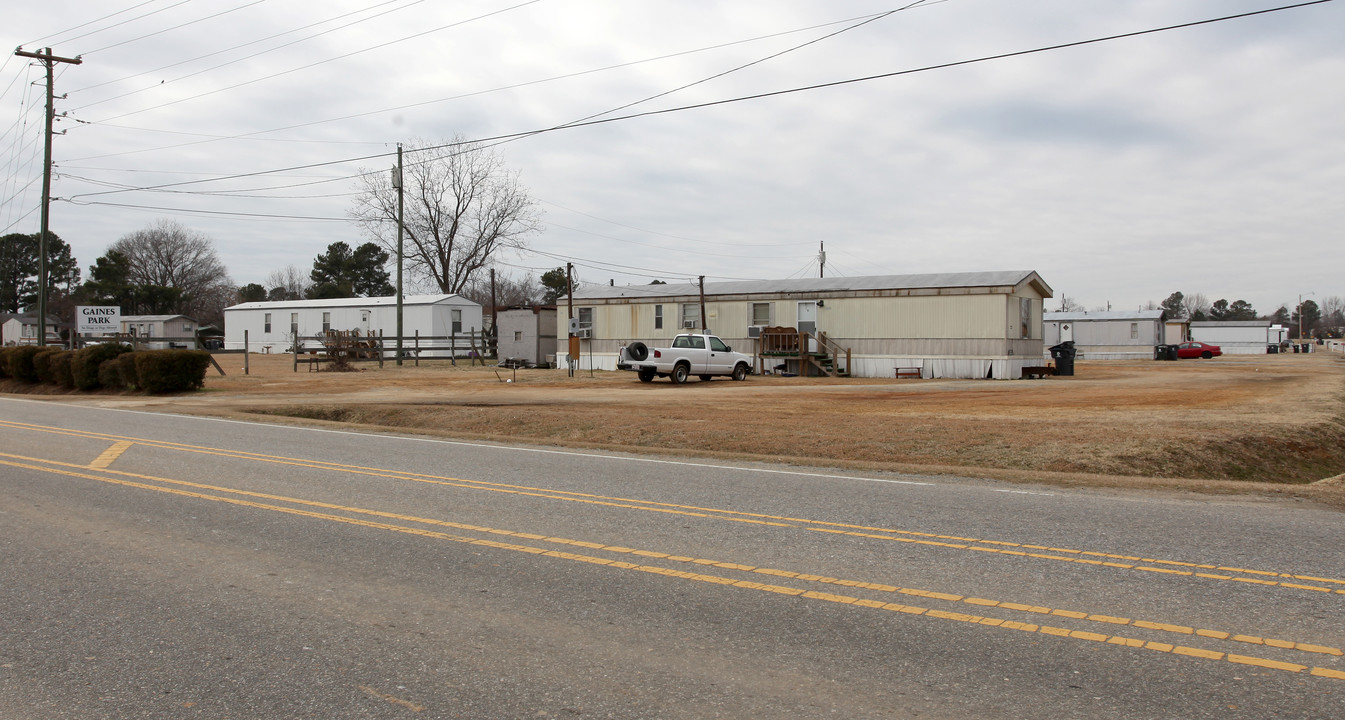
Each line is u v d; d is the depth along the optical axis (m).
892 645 4.62
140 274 108.25
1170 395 22.75
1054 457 12.26
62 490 9.15
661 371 29.19
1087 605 5.23
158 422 16.92
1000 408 18.98
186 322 79.38
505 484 9.52
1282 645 4.57
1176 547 6.57
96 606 5.33
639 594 5.51
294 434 14.85
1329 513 7.82
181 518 7.76
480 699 4.00
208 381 30.25
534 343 42.34
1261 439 14.15
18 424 16.30
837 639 4.71
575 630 4.88
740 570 6.03
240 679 4.23
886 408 19.08
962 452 12.72
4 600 5.45
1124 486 9.25
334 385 28.50
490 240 64.81
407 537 7.03
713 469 10.66
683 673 4.28
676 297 38.09
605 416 17.27
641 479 9.88
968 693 4.02
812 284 36.09
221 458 11.62
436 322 54.44
